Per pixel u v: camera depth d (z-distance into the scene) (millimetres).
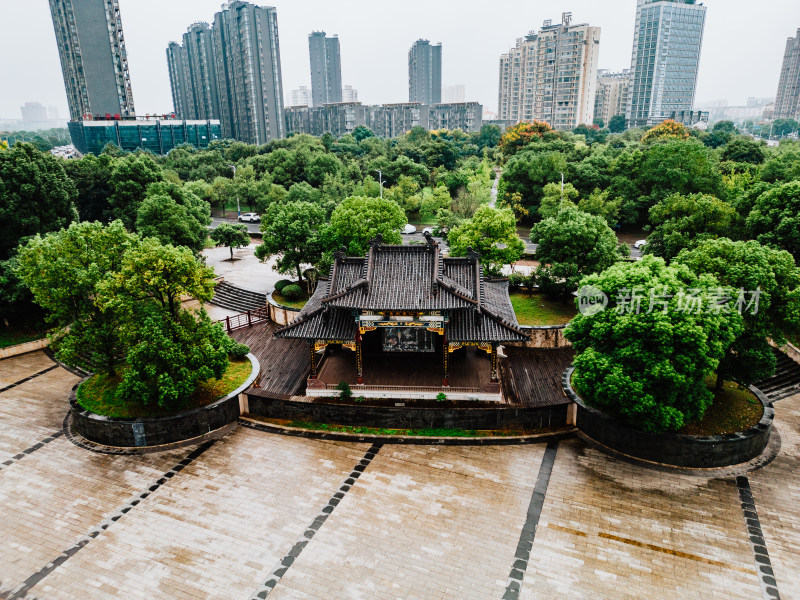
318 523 23578
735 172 84000
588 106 180250
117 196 64000
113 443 29656
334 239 48750
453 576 20656
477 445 29609
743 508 24281
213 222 94938
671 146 74312
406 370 35625
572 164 84750
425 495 25422
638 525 23266
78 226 34469
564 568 20984
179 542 22484
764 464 27531
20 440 30281
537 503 24781
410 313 31500
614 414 29406
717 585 20109
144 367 29297
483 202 84875
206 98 190125
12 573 20906
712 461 27141
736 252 30562
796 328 30156
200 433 30625
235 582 20406
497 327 31828
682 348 26188
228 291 54312
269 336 44500
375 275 32375
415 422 31141
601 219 46062
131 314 30422
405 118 189375
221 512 24312
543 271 47906
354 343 32531
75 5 134875
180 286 31453
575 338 30438
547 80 178000
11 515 24156
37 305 44312
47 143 180750
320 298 36219
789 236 40500
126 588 20172
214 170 107750
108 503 24984
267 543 22406
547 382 35938
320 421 31906
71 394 32594
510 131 120500
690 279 28547
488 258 47188
